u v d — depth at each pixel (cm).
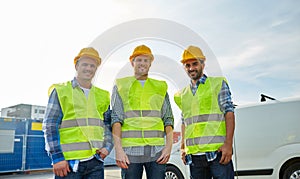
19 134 1135
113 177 812
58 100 247
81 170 244
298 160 434
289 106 455
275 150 448
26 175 1083
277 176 441
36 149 1173
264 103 473
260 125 466
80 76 253
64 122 247
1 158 1076
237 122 482
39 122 1203
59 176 240
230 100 277
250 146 464
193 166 288
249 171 459
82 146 244
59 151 239
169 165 527
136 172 262
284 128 449
